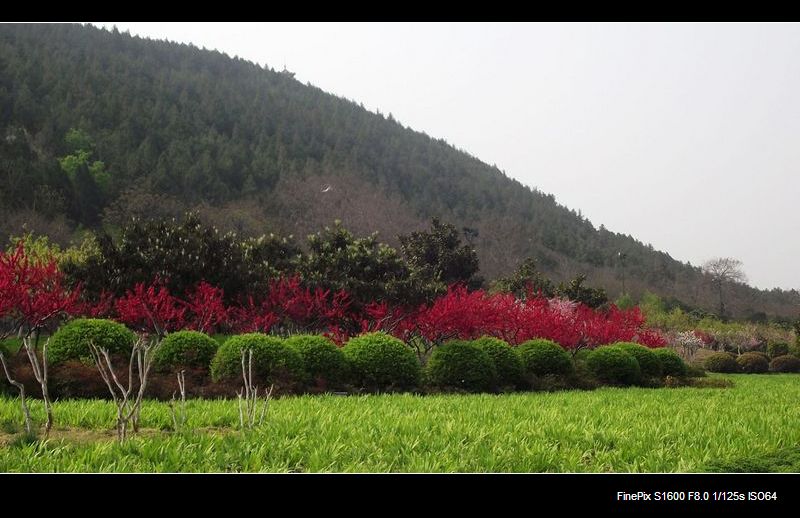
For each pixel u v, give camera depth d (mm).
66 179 56281
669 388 17031
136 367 11875
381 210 94938
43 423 7465
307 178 94938
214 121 106750
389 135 149000
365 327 19938
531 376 15602
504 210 116125
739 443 7219
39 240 33500
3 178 50656
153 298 17156
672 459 6473
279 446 6262
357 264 24734
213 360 12383
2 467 5359
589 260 100062
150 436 6926
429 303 22031
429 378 14109
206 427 7844
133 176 68062
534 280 45625
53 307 13977
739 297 87312
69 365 11078
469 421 8273
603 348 18094
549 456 6254
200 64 148625
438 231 46312
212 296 17562
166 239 20047
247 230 64125
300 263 24719
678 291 88438
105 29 136625
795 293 93938
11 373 10445
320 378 12758
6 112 72688
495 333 21203
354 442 6566
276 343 12531
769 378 25031
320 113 141875
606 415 9297
